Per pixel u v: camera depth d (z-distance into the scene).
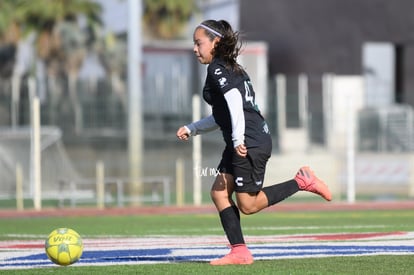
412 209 67.06
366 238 36.06
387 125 89.88
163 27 144.88
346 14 119.19
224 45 24.81
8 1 138.25
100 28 140.12
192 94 90.31
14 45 138.62
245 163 24.67
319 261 27.03
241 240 25.86
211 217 59.38
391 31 119.75
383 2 119.38
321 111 90.50
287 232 41.00
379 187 84.88
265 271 24.41
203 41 24.97
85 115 89.06
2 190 83.25
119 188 72.94
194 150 70.56
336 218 54.78
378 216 56.94
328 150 88.00
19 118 85.62
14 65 139.00
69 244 25.09
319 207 69.81
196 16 144.38
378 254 29.22
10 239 39.25
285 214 61.31
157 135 89.44
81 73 140.50
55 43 138.88
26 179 83.50
